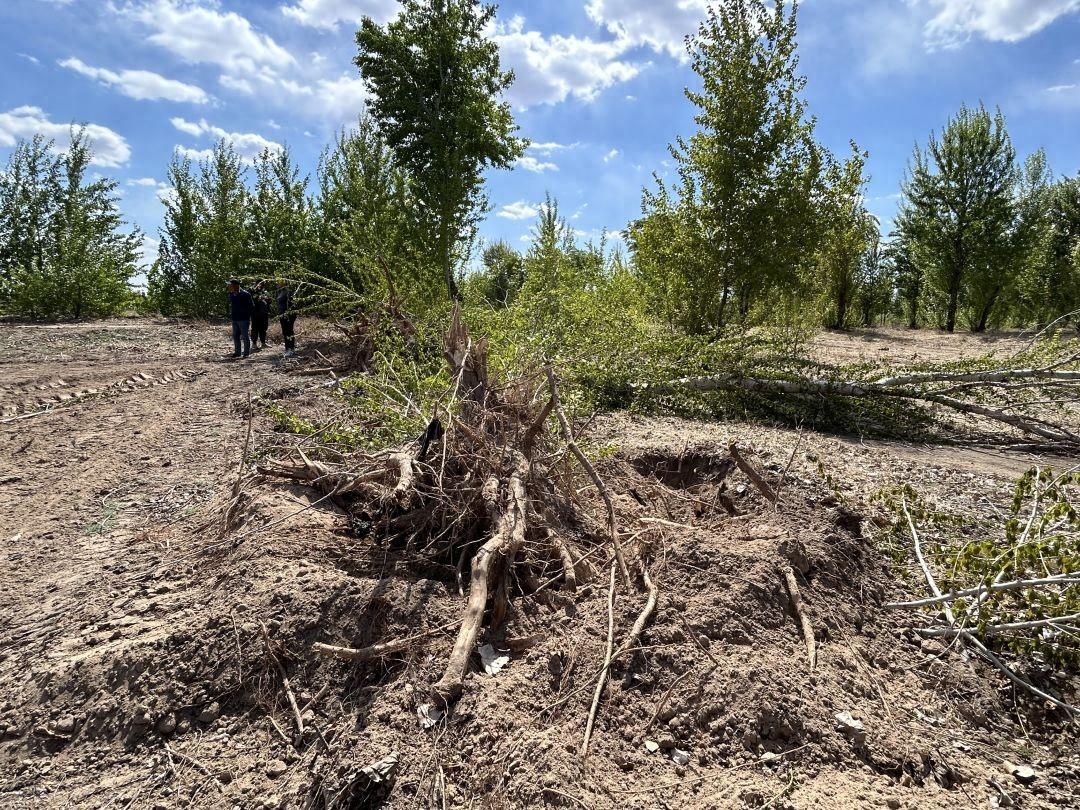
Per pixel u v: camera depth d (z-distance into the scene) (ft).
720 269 43.78
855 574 11.84
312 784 7.53
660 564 11.18
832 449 21.76
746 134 42.14
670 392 28.40
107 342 51.24
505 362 20.89
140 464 19.53
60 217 81.66
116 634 9.88
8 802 7.68
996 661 9.78
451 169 52.80
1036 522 12.99
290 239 70.49
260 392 29.12
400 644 9.08
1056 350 26.55
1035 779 7.90
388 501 12.59
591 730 7.94
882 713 8.75
